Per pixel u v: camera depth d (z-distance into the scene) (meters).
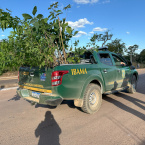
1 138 2.90
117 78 5.11
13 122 3.66
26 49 3.01
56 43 3.91
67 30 3.55
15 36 3.07
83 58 4.54
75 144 2.58
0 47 3.14
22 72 4.27
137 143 2.54
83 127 3.23
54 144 2.61
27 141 2.75
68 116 3.91
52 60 3.14
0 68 3.26
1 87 9.42
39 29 3.12
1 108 4.86
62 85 3.31
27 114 4.20
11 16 2.81
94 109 4.01
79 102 3.73
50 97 3.23
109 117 3.74
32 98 3.86
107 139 2.70
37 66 3.63
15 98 6.24
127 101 5.17
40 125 3.44
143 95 6.05
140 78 12.52
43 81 3.49
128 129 3.06
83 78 3.70
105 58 4.80
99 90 4.18
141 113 3.96
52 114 4.11
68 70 3.40
